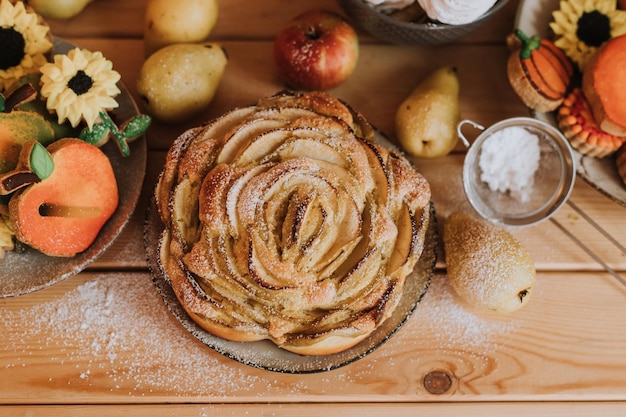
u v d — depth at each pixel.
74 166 0.72
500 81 0.86
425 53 0.87
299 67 0.80
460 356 0.80
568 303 0.82
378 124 0.85
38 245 0.72
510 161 0.81
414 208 0.74
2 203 0.72
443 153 0.81
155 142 0.83
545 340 0.81
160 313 0.80
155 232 0.76
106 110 0.79
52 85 0.73
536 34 0.83
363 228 0.72
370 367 0.79
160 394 0.78
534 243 0.83
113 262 0.80
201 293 0.71
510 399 0.80
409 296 0.76
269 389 0.79
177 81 0.78
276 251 0.70
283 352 0.75
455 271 0.78
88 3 0.85
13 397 0.78
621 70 0.77
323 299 0.70
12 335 0.79
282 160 0.72
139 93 0.79
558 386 0.80
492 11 0.78
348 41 0.81
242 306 0.71
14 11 0.76
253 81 0.85
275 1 0.87
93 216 0.74
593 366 0.80
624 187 0.80
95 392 0.78
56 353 0.79
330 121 0.74
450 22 0.77
